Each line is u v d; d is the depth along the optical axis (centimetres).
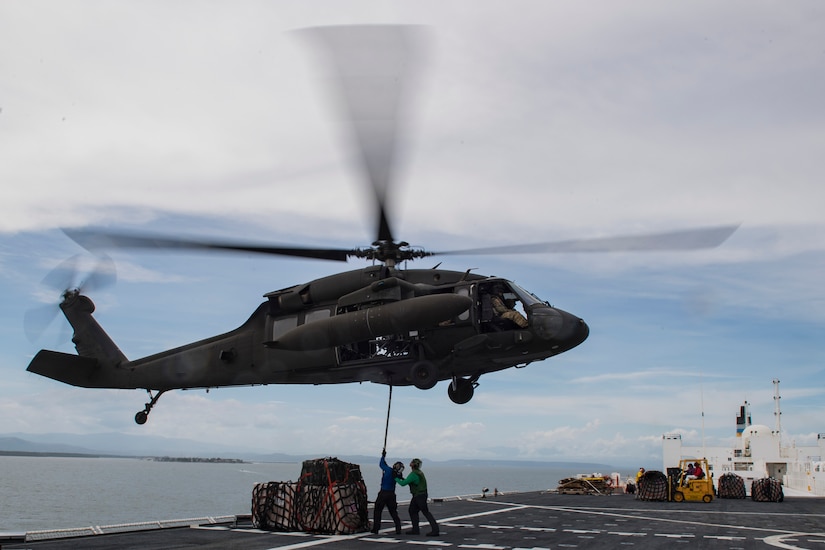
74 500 10256
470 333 1755
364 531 1644
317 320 1803
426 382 1742
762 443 5794
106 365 2341
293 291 1881
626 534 1655
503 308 1769
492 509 2386
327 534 1583
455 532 1647
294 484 1698
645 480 3089
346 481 1669
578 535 1617
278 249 1659
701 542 1523
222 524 1803
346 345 1812
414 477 1595
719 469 5850
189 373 2103
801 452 5784
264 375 1978
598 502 2898
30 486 13612
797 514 2408
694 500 3061
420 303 1648
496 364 1820
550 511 2330
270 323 1933
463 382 1916
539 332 1725
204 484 17712
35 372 2342
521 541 1490
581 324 1781
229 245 1596
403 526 1775
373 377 1866
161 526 1692
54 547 1303
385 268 1775
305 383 1980
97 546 1323
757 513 2422
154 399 2264
